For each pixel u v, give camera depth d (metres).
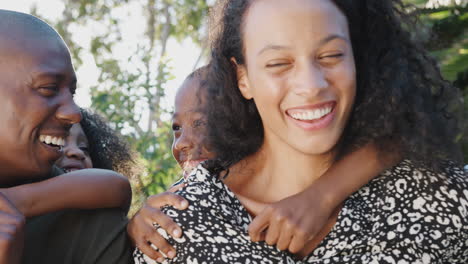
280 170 1.05
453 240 0.99
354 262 0.98
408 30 1.12
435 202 1.00
